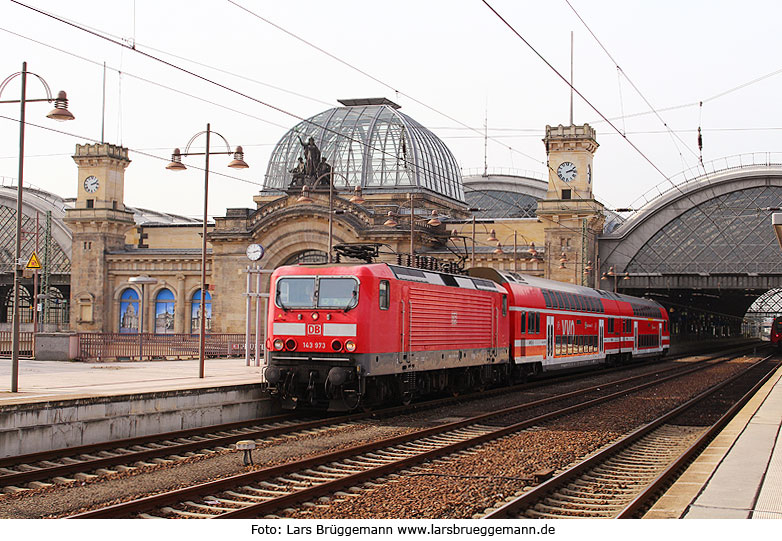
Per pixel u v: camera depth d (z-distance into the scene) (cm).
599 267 8219
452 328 3306
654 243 8150
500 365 3950
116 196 8919
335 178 8688
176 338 5197
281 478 1738
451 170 9625
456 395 3525
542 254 7738
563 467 1962
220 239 7912
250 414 2872
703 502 1384
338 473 1836
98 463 1847
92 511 1375
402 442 2264
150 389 2541
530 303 4272
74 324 8744
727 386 4556
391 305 2825
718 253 7969
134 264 8625
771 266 7825
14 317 2480
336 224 7538
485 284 3712
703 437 2373
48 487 1648
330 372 2662
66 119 2711
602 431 2583
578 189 7769
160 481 1725
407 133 8706
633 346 6350
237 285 7912
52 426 2117
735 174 7806
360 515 1440
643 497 1557
